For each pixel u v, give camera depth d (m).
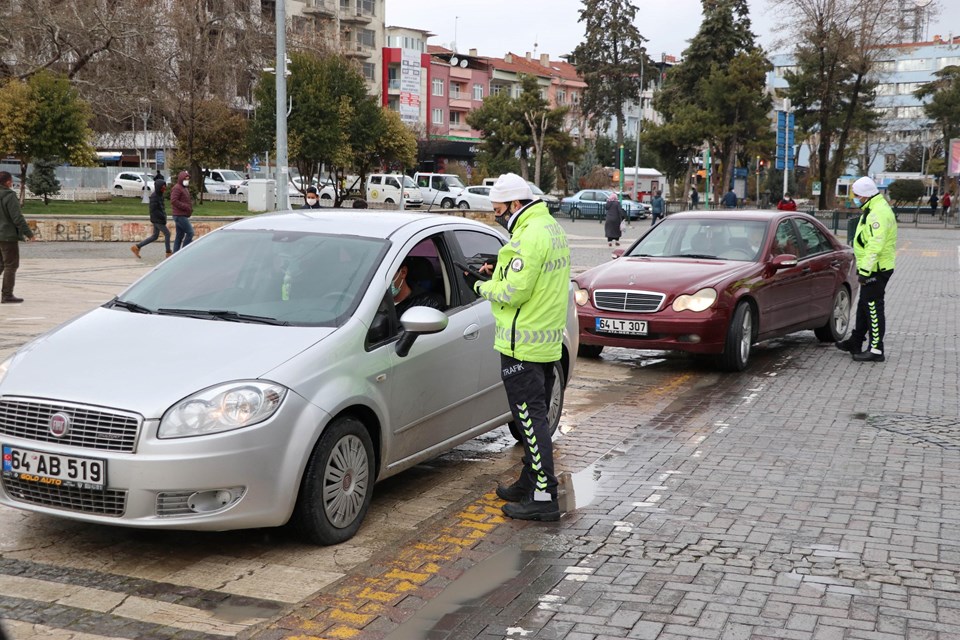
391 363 5.20
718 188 67.00
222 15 43.41
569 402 8.48
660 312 9.64
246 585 4.36
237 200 51.59
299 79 40.88
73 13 32.66
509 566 4.58
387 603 4.15
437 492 5.87
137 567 4.55
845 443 6.95
